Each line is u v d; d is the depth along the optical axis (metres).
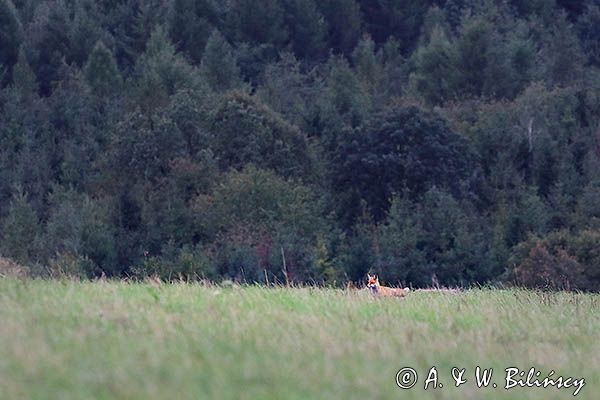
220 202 85.31
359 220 95.12
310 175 103.12
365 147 102.69
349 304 24.66
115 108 116.19
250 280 62.84
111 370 15.36
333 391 15.17
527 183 108.50
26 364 15.39
